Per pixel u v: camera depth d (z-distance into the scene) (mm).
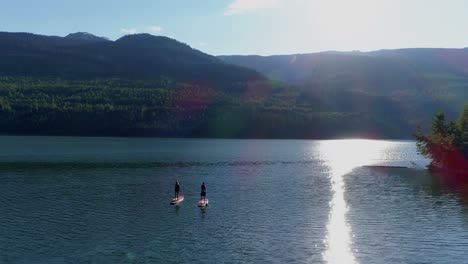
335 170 150500
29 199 90688
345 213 81375
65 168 142250
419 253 59562
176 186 90562
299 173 140500
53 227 69938
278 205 88125
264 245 62125
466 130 159625
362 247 61719
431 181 124250
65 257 56719
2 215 76938
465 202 92625
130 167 148375
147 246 61375
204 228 70500
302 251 59906
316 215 79562
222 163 167250
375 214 80688
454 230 70250
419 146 166375
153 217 77312
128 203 88500
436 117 171250
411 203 91125
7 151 196250
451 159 149500
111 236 65688
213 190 105688
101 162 161125
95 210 81875
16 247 60125
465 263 56219
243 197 96688
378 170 151625
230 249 60406
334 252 59625
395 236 66875
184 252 59125
